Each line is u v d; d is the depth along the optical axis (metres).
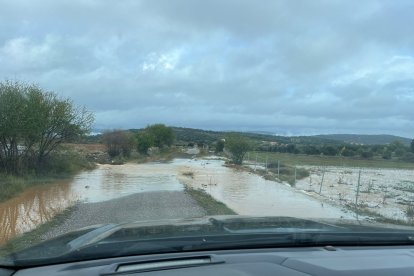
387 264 2.17
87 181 30.64
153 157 75.38
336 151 78.88
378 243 2.68
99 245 2.46
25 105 29.61
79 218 14.86
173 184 28.61
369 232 2.82
